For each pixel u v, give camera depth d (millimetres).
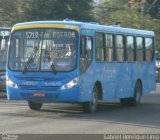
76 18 48531
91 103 22266
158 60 50812
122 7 62406
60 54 21172
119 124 18625
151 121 19672
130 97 26047
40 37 21500
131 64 25984
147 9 63188
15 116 20656
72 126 17844
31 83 21297
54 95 21062
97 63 22500
